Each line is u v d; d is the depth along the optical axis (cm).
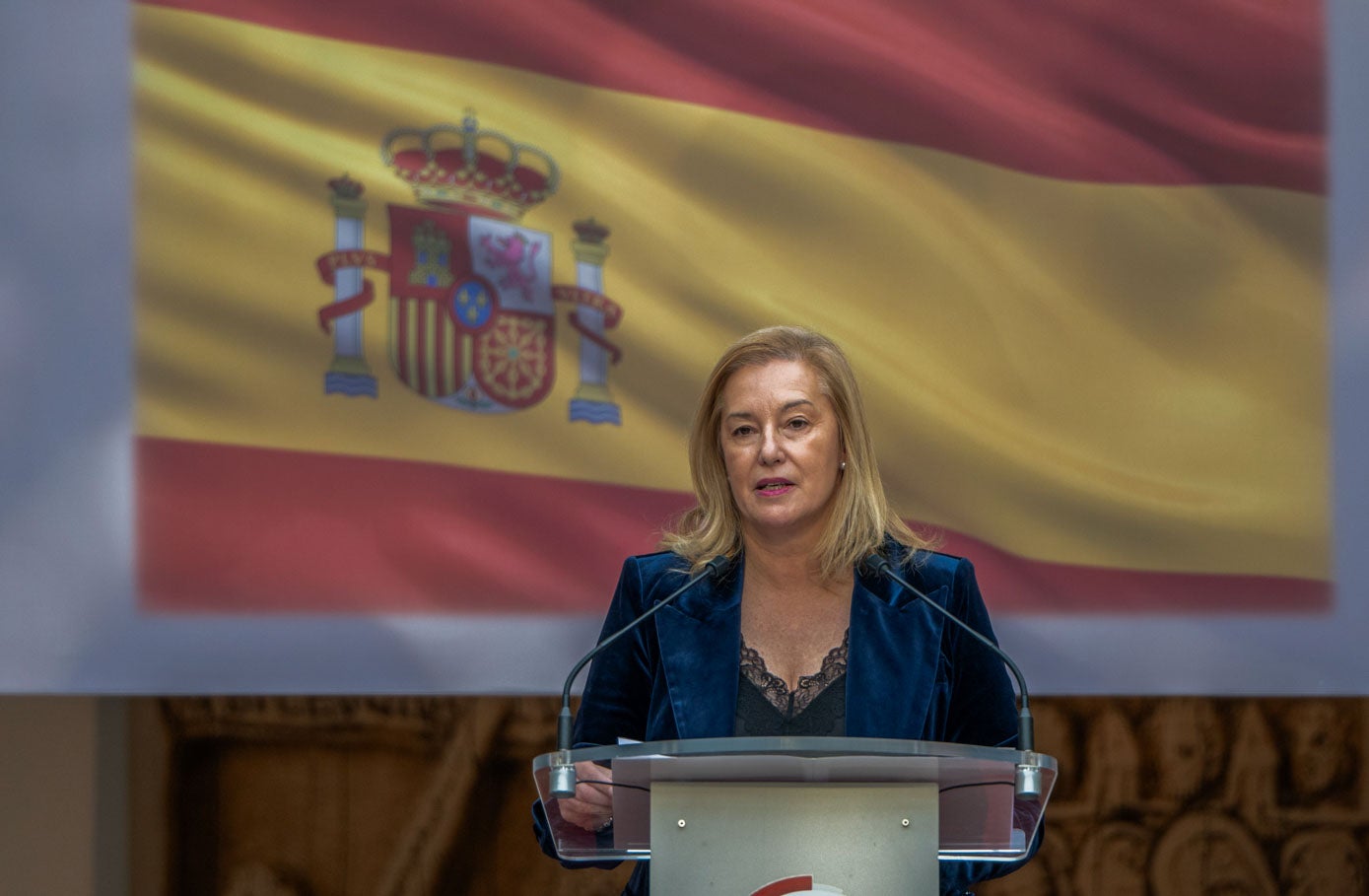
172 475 891
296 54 941
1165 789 1098
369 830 1019
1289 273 1034
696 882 384
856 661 510
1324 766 1108
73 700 980
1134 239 1028
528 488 947
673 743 361
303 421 916
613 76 990
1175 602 1000
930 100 1023
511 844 1038
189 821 992
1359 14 1058
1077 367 1016
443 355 943
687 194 991
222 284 912
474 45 971
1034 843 455
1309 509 1014
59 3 902
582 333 967
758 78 1007
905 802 387
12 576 863
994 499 996
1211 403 1019
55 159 893
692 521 578
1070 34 1041
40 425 875
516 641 932
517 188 968
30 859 958
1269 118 1048
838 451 530
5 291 877
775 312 993
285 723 1015
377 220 944
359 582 914
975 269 1014
